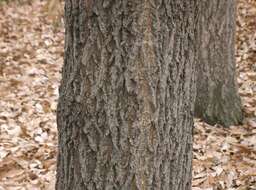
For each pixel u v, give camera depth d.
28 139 6.25
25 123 6.64
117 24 2.39
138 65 2.41
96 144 2.51
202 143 5.89
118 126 2.47
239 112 6.68
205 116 6.59
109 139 2.49
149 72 2.42
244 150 5.73
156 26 2.39
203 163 5.36
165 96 2.48
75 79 2.52
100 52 2.44
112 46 2.42
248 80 7.96
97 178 2.54
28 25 11.49
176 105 2.53
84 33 2.46
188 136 2.67
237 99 6.70
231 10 6.43
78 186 2.60
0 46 10.16
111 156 2.50
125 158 2.49
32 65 9.19
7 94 7.71
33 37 10.79
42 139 6.23
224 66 6.52
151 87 2.44
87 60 2.47
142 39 2.39
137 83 2.43
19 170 5.43
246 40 9.50
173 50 2.46
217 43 6.45
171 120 2.53
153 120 2.47
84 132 2.53
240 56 8.97
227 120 6.56
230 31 6.49
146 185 2.53
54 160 5.63
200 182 4.98
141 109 2.45
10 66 9.08
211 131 6.29
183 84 2.55
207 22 6.39
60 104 2.63
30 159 5.70
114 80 2.44
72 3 2.48
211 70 6.51
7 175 5.35
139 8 2.37
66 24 2.55
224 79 6.55
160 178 2.55
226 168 5.26
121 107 2.46
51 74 8.80
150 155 2.50
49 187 5.06
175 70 2.49
